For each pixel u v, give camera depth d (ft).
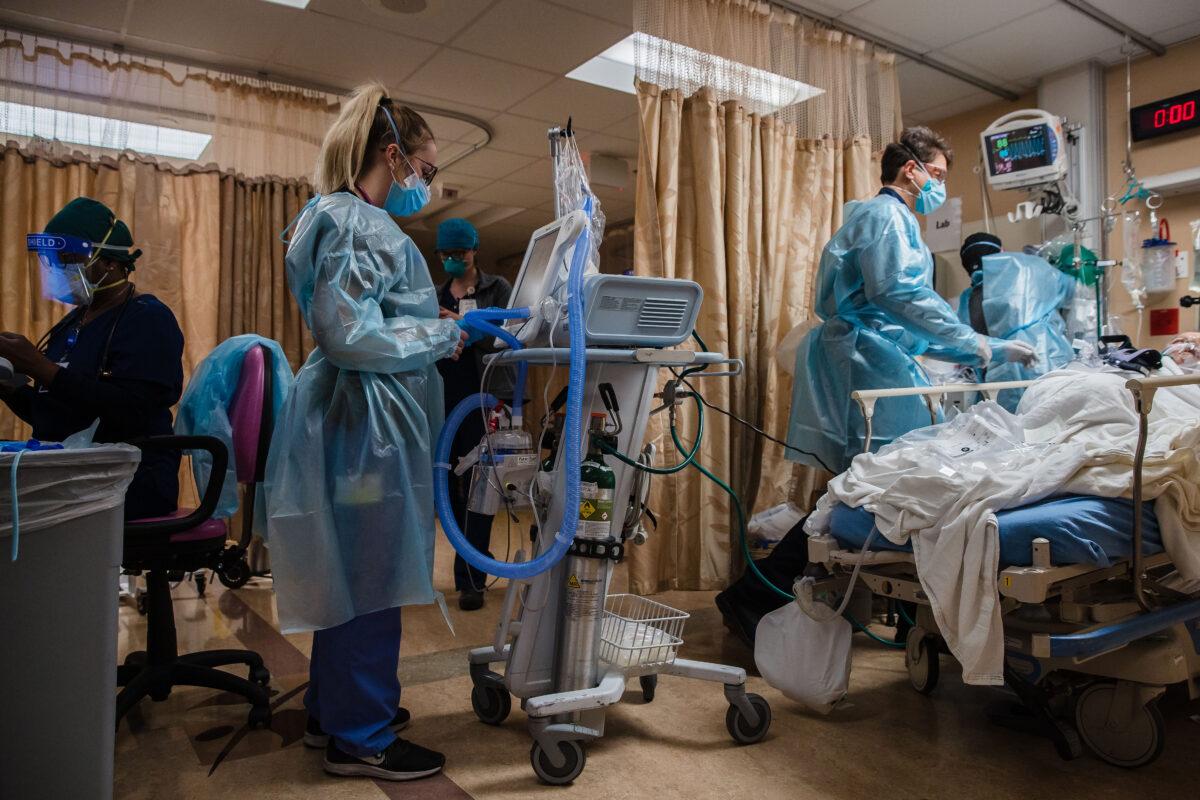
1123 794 5.07
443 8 11.18
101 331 6.21
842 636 6.14
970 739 5.96
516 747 5.85
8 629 3.34
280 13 11.28
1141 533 4.99
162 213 12.65
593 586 5.62
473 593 9.74
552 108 15.11
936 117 15.10
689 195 9.70
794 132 10.57
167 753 5.80
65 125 12.17
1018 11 11.09
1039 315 9.16
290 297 13.75
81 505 3.56
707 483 9.50
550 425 5.78
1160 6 10.93
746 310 9.94
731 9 10.03
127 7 11.01
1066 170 11.44
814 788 5.18
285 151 13.65
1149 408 4.84
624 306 5.29
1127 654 5.26
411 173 5.68
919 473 5.44
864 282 7.57
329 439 5.16
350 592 5.11
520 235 25.79
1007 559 4.88
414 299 5.45
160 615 6.53
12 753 3.37
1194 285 11.43
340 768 5.35
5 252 11.64
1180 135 12.07
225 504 6.93
